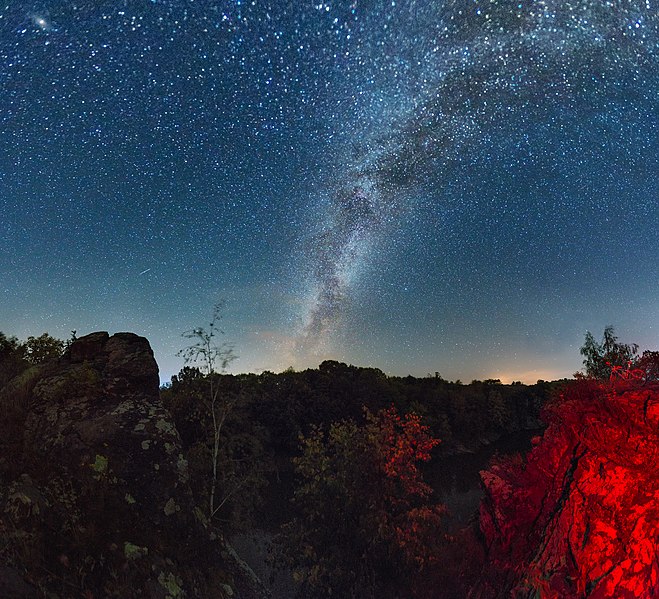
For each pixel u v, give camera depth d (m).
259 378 49.28
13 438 8.75
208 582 7.90
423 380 74.00
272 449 38.56
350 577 10.10
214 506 16.75
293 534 11.33
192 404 21.38
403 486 11.09
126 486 8.56
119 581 5.71
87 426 9.44
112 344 12.17
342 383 51.59
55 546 5.34
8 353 16.92
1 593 4.25
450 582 6.03
